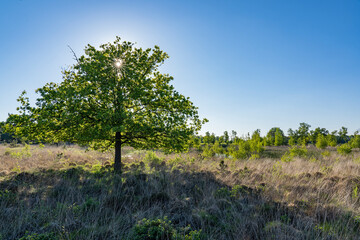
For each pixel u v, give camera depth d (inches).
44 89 313.9
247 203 211.3
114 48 352.2
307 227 163.6
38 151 670.5
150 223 155.3
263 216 184.1
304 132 2162.9
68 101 303.7
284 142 2085.4
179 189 255.9
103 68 330.6
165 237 145.6
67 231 159.2
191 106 360.8
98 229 164.4
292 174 335.9
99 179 296.5
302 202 210.8
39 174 307.7
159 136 365.7
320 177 313.9
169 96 350.9
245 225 169.0
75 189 247.0
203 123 367.9
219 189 251.3
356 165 410.0
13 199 213.3
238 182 285.7
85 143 366.0
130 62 351.9
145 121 350.3
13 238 150.4
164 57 379.2
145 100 338.6
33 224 170.7
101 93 335.0
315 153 887.1
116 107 342.3
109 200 214.4
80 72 327.6
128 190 242.4
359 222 169.0
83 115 327.6
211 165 441.1
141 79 355.6
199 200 225.5
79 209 195.5
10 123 309.6
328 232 156.3
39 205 204.7
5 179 276.1
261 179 306.8
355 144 1285.7
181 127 366.9
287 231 156.8
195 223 179.0
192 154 702.5
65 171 323.6
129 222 175.8
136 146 394.9
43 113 294.2
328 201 214.4
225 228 167.3
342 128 2041.1
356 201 206.1
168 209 201.6
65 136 348.2
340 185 255.9
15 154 536.7
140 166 389.1
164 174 311.0
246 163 478.0
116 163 363.9
